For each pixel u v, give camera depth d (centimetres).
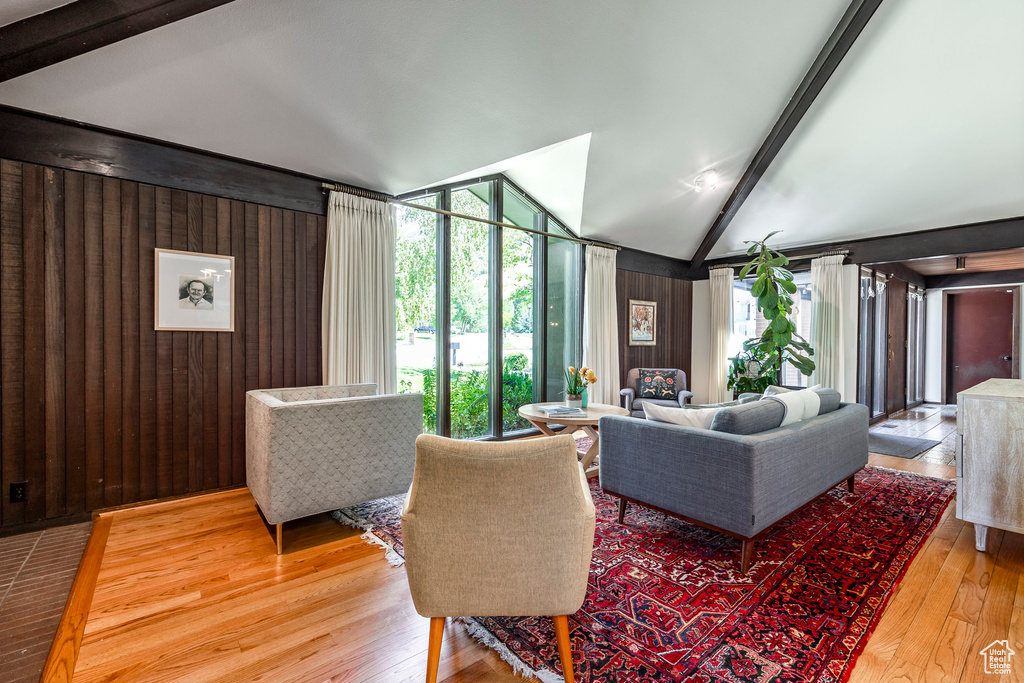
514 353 483
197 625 169
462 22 246
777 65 339
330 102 275
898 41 319
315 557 223
